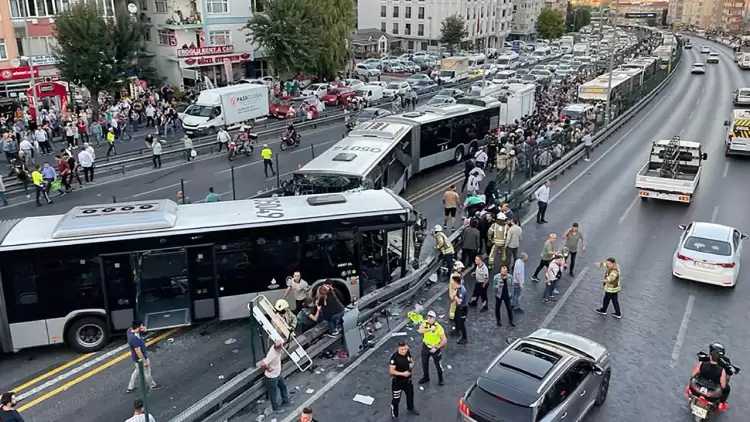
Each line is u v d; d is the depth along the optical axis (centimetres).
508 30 12112
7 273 1389
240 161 3456
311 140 4000
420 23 10119
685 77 7844
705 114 4944
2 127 3684
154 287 1517
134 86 5106
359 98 5162
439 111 3241
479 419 1023
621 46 9956
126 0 5916
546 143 3050
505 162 2831
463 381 1353
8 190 2848
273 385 1218
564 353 1159
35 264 1402
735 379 1368
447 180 3064
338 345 1505
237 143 3534
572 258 1927
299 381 1355
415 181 3050
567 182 3019
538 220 2409
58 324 1445
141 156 3362
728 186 2930
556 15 12506
